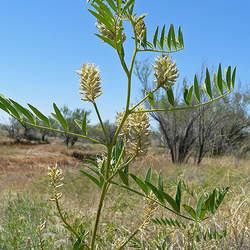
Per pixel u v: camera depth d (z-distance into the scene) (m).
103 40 1.15
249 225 2.70
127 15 1.16
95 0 1.03
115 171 1.27
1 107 1.12
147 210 1.55
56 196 1.33
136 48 1.22
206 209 1.05
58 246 2.58
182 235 2.44
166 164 11.46
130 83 1.20
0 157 17.19
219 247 2.28
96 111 1.21
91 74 1.17
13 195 5.58
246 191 3.97
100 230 2.92
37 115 1.12
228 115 13.74
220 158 10.52
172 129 13.71
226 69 1.18
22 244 2.71
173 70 1.13
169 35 1.27
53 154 20.59
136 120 1.22
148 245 2.34
